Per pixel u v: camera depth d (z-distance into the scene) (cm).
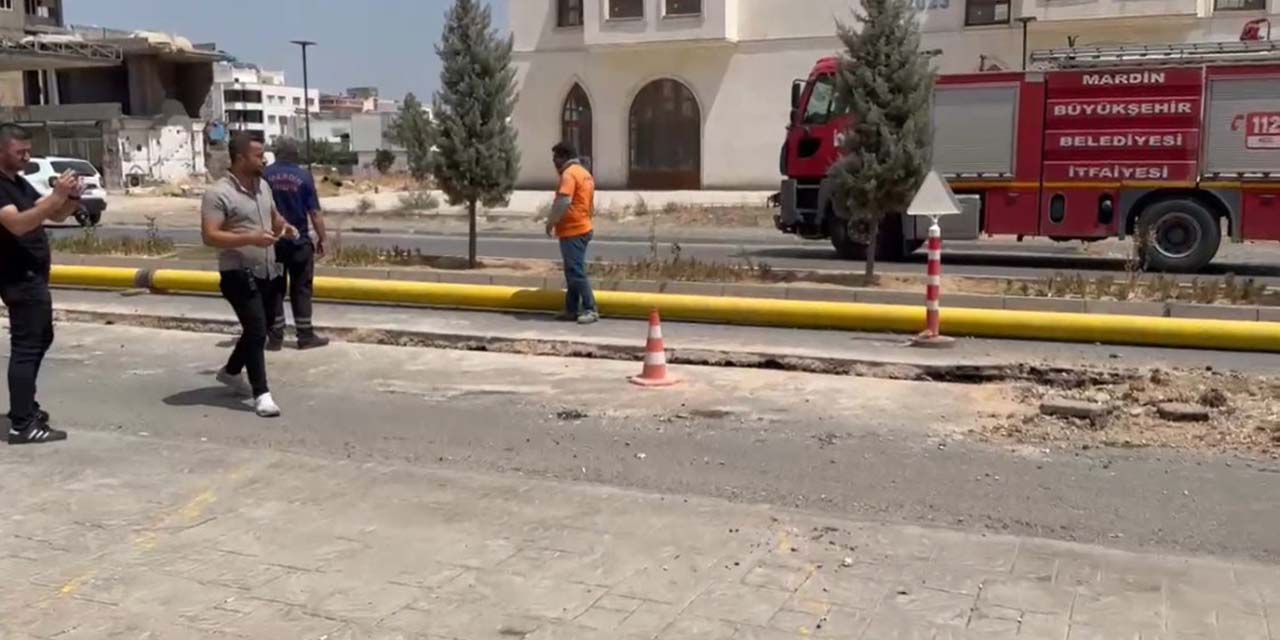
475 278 1416
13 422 691
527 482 609
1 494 591
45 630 429
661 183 3884
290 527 540
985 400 804
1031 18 3116
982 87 1644
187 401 829
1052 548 505
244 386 855
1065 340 1021
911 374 893
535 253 1914
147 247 1766
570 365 948
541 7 3950
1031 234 1648
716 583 468
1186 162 1553
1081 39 3189
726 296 1294
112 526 543
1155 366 907
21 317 684
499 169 1502
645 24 3706
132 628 430
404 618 438
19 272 679
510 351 1021
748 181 3728
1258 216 1538
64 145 5022
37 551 511
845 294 1242
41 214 657
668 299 1155
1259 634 416
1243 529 538
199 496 587
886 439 704
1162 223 1586
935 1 3338
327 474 623
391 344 1062
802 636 418
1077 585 462
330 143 9969
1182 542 523
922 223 1673
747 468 648
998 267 1683
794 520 545
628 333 1076
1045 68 1652
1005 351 973
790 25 3591
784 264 1686
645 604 448
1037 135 1625
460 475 622
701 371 917
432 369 934
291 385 880
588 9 3775
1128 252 1923
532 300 1212
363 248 1673
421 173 1520
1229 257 1859
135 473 627
